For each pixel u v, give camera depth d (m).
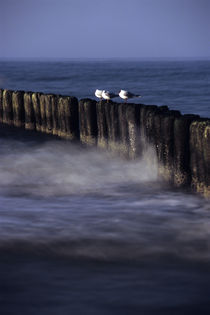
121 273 12.23
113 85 109.19
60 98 30.92
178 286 11.51
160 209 17.56
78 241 14.33
